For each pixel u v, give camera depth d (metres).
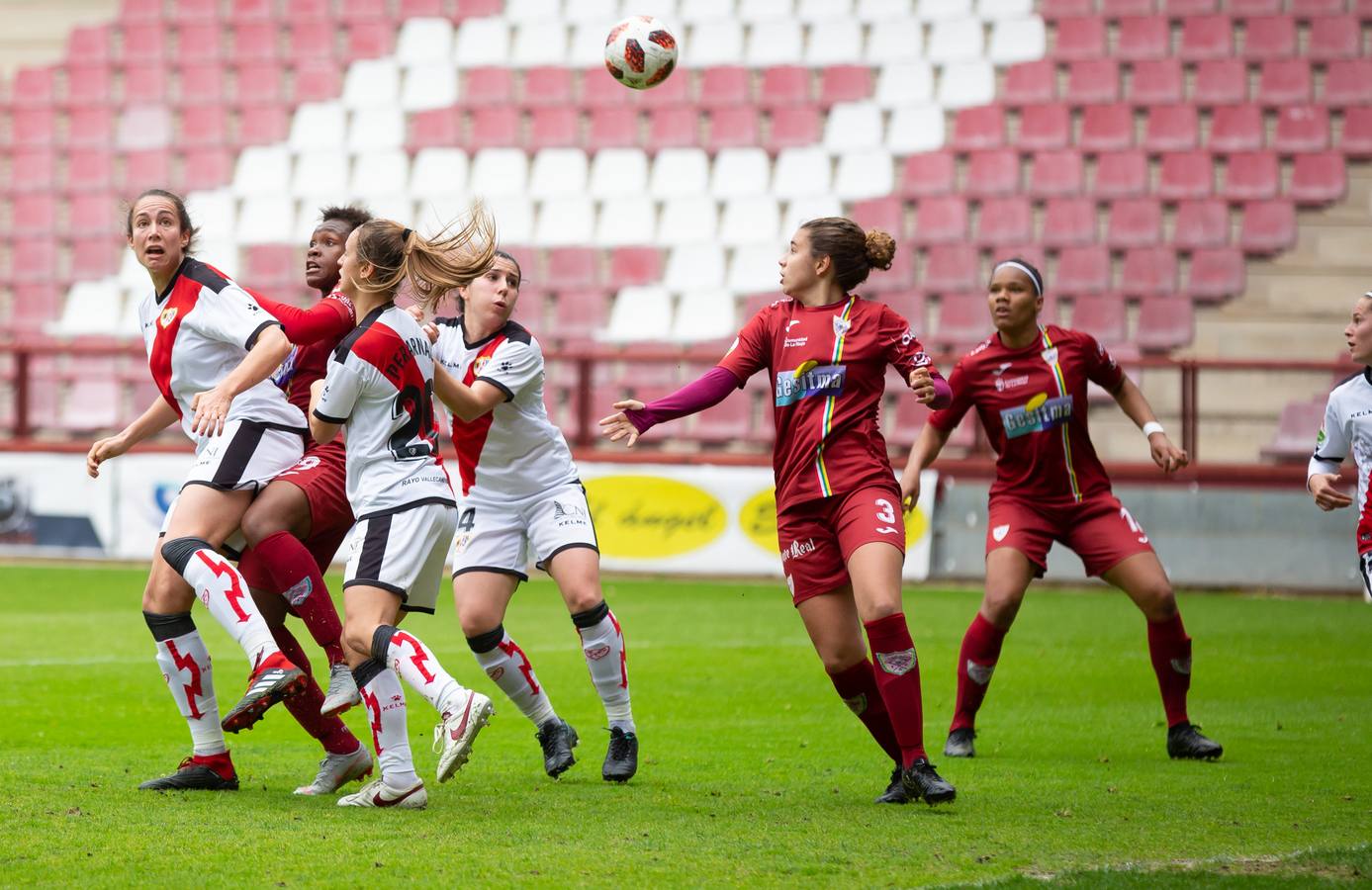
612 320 59.06
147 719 22.61
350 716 23.41
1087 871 13.05
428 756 20.00
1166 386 45.00
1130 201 57.69
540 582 46.09
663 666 29.41
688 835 14.69
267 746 20.62
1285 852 14.09
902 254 57.97
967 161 60.81
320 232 18.69
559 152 64.19
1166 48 62.53
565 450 18.80
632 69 21.25
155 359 17.19
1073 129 61.09
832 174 62.09
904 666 16.06
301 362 17.73
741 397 51.56
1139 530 21.03
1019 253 57.38
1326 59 60.97
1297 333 55.31
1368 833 15.06
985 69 63.62
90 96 70.75
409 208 64.00
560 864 13.31
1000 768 19.33
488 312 17.73
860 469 16.73
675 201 62.16
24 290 63.75
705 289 59.34
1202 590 44.31
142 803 15.96
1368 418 20.36
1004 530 21.23
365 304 15.98
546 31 68.94
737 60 66.69
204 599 16.00
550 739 18.25
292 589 16.89
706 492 46.38
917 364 16.64
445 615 36.91
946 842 14.48
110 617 35.78
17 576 44.91
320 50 69.94
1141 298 55.41
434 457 16.25
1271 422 44.66
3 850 13.61
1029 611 38.97
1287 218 56.72
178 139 68.50
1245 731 22.55
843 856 13.74
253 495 17.23
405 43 69.56
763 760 19.77
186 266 17.08
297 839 14.23
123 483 48.66
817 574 16.89
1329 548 43.50
